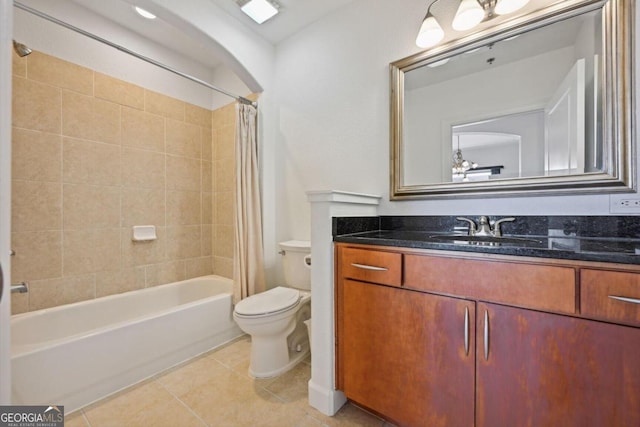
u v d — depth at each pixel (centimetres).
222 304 206
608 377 77
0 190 49
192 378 162
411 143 165
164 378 162
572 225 122
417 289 109
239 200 214
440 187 154
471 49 146
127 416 132
